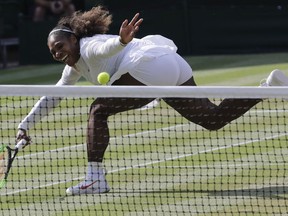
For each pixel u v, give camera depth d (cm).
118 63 1608
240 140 2050
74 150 2047
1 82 3869
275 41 4259
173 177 1686
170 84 1623
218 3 4575
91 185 1584
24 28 4553
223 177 1669
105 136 1598
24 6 5009
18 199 1575
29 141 1666
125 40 1502
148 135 2188
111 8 4550
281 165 1745
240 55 4262
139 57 1592
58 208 1497
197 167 1772
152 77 1606
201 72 3694
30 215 1455
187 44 4388
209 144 2033
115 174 1748
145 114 2525
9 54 4806
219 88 1412
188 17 4369
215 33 4344
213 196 1523
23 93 1434
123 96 1424
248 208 1432
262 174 1675
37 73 4150
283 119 2325
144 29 4381
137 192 1582
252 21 4281
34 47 4550
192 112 1620
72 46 1603
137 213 1435
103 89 1427
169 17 4381
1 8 4919
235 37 4316
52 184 1683
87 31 1608
